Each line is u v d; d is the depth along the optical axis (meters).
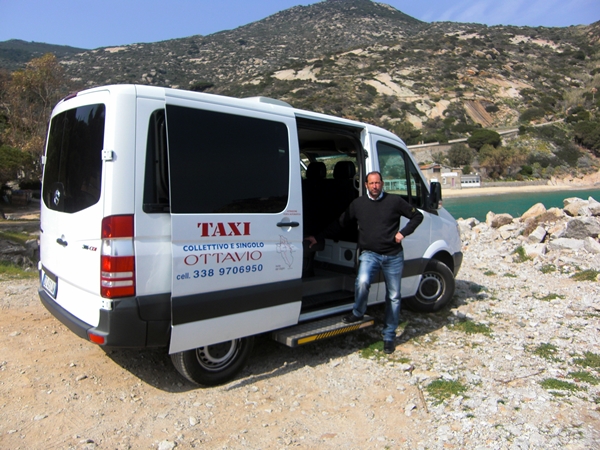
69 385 3.93
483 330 5.55
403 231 4.71
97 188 3.35
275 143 4.16
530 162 79.00
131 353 4.61
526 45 152.12
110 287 3.25
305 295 5.05
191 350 3.78
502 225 12.98
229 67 180.50
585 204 11.94
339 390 4.05
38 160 34.16
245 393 3.94
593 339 5.29
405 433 3.42
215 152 3.73
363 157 5.09
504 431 3.39
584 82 125.25
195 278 3.56
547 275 8.39
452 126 92.94
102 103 3.41
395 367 4.52
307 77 128.62
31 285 7.19
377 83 116.56
